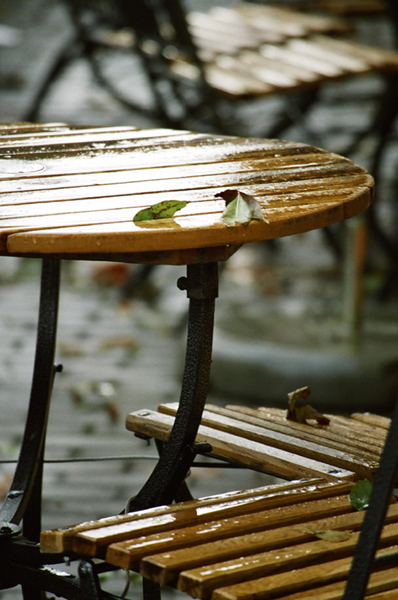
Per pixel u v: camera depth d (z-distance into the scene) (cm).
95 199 278
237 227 244
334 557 241
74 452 654
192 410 282
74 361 848
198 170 320
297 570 232
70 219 251
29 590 342
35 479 363
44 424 360
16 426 693
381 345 800
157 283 1114
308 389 355
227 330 832
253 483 608
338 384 752
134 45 925
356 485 273
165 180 303
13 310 991
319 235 1311
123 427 703
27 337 907
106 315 992
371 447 319
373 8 1084
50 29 2269
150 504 286
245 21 1073
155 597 291
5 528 299
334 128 1382
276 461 307
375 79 1803
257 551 239
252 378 771
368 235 1092
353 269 784
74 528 243
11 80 1869
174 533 243
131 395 768
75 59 1109
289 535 247
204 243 241
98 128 415
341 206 269
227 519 254
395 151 1527
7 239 236
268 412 366
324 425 349
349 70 905
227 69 904
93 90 1780
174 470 284
